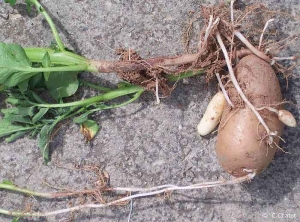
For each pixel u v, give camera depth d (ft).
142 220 1.13
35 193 1.09
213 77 1.09
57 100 1.11
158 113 1.13
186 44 1.11
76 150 1.13
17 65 0.99
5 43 1.08
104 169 1.13
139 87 1.07
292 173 1.11
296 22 1.11
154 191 1.10
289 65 1.11
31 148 1.13
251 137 0.97
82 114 1.10
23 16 1.14
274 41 1.11
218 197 1.12
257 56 1.01
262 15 1.11
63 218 1.13
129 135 1.13
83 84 1.13
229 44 1.03
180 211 1.13
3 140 1.14
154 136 1.13
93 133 1.12
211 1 1.13
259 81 0.97
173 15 1.13
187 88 1.12
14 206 1.13
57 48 1.08
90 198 1.13
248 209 1.12
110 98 1.08
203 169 1.12
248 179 1.02
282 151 1.11
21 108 1.07
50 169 1.13
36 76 1.08
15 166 1.13
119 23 1.13
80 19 1.13
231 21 1.02
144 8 1.13
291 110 1.11
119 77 1.12
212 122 1.07
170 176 1.13
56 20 1.14
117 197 1.13
